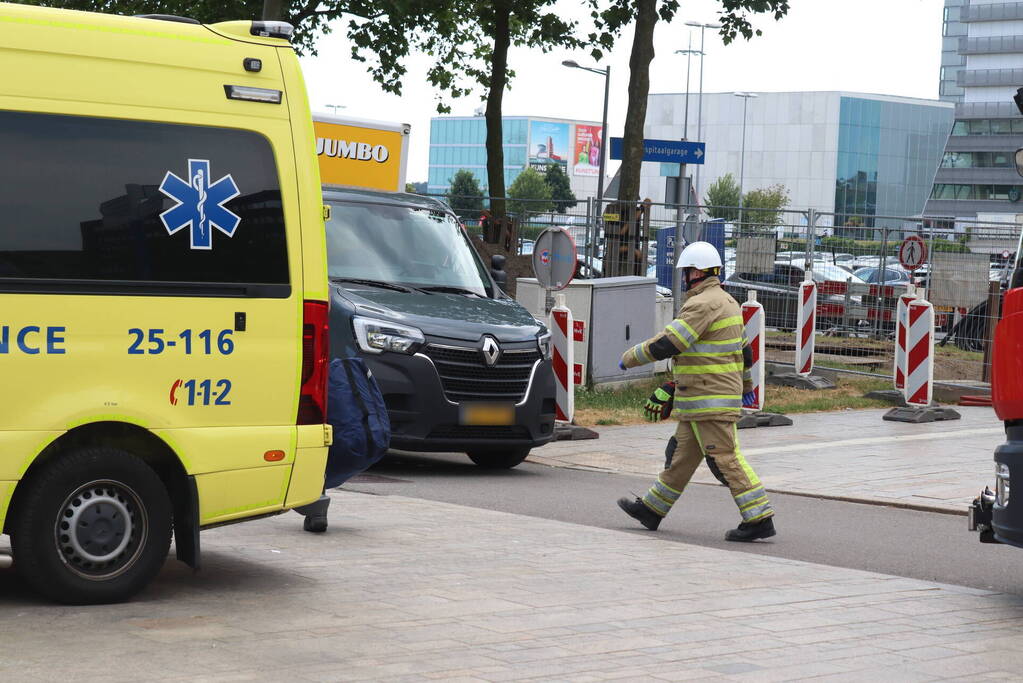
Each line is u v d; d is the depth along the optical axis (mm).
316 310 7824
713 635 7211
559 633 7105
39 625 6840
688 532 11164
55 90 7262
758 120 147125
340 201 15141
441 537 10141
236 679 5918
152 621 7012
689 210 24516
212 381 7551
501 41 33219
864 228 24859
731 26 30453
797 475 14609
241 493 7648
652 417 11133
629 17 30562
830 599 8367
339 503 11750
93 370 7242
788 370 23688
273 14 21531
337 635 6859
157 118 7484
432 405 13445
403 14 31797
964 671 6629
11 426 7051
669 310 23266
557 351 17234
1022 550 10625
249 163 7711
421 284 14719
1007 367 8117
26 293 7105
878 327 25047
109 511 7328
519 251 29906
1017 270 8398
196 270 7531
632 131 27078
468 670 6250
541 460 15562
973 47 153625
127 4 31375
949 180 151625
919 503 12852
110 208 7336
